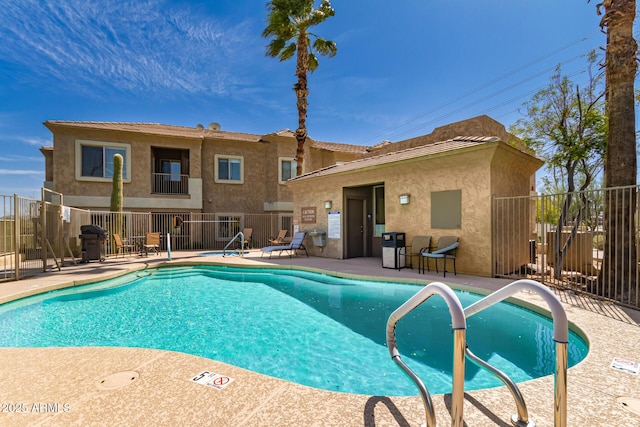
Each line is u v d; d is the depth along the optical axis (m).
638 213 5.33
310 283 8.62
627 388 2.60
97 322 5.64
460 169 8.22
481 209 7.80
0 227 9.68
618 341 3.64
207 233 17.67
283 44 15.70
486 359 3.91
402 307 2.16
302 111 15.77
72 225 12.38
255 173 18.97
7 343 4.72
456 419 1.65
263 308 6.41
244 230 16.75
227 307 6.50
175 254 14.48
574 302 5.36
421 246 8.88
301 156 15.89
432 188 8.86
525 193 9.55
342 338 4.79
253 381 2.72
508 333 4.76
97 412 2.26
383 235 9.54
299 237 12.80
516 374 3.51
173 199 16.89
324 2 15.12
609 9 5.93
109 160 15.85
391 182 10.01
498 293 1.86
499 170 8.06
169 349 4.45
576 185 12.16
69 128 15.02
